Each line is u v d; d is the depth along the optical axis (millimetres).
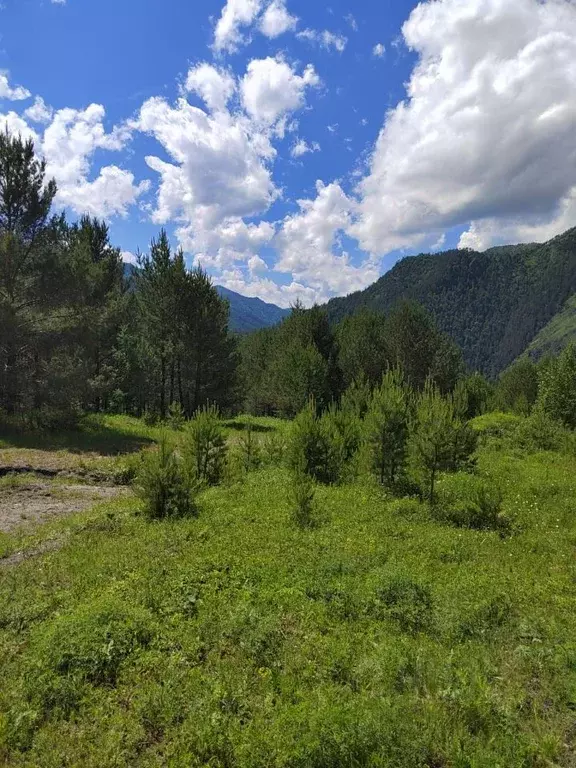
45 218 21406
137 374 32750
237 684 4441
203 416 13891
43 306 20812
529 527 10109
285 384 33406
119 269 34375
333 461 14109
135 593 6164
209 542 8148
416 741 3684
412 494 12164
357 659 4828
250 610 5660
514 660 4938
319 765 3520
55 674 4590
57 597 6125
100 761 3678
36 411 21000
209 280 29719
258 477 14141
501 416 26078
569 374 26250
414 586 6234
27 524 10141
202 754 3740
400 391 14805
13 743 3900
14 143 20219
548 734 3934
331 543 8219
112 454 17812
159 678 4613
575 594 6645
